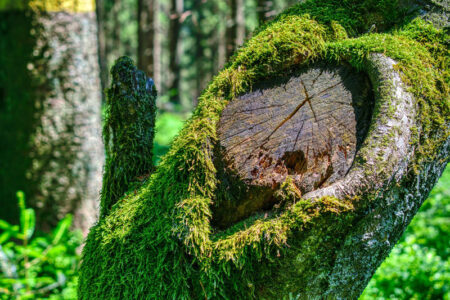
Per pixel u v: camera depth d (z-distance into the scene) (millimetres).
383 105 923
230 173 965
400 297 1460
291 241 917
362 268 947
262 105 974
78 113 1980
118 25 9211
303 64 977
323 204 903
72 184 1979
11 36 1940
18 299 1406
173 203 970
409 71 936
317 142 949
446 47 968
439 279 1500
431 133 943
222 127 976
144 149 1087
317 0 1032
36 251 1549
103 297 999
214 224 981
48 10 1914
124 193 1073
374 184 902
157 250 975
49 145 1961
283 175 952
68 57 1951
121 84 1065
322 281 936
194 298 963
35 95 1946
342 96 956
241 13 3824
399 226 955
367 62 946
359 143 937
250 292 943
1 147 1999
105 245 1007
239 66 984
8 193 1985
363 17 1010
